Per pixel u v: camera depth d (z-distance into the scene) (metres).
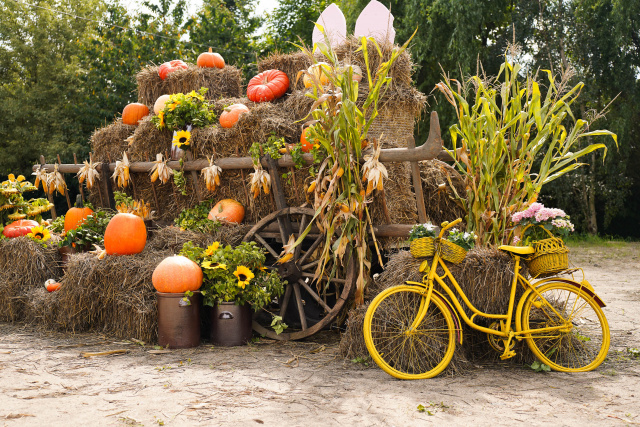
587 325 5.13
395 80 5.37
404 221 4.91
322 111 4.33
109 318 5.05
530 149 4.58
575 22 17.66
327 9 6.29
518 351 4.07
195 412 3.04
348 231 4.45
